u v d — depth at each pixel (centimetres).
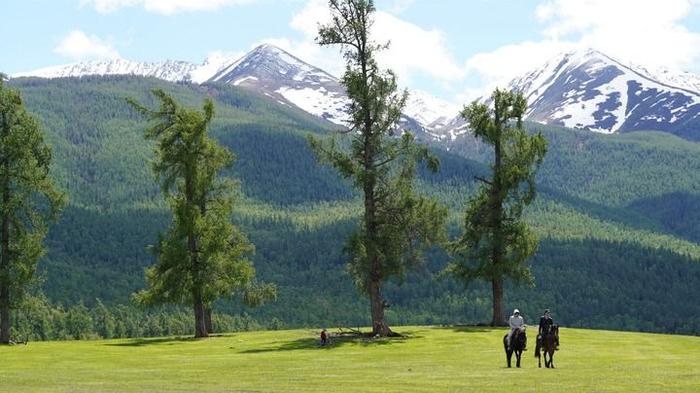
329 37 5997
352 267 6184
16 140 6144
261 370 4141
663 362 4481
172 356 5125
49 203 6394
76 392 3197
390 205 6012
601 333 6838
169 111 6731
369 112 6003
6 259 6244
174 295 6512
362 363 4503
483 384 3384
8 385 3509
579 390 3142
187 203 6494
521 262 7312
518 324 4256
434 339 5981
